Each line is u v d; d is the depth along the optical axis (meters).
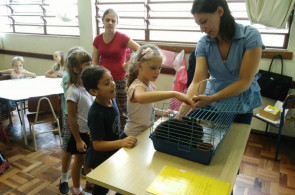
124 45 2.41
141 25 3.51
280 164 2.37
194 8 1.09
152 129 1.17
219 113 1.14
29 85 2.92
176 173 0.88
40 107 2.52
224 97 1.09
